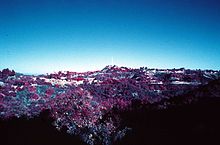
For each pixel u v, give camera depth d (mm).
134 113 42625
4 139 17875
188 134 22688
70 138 26062
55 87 100812
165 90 107938
